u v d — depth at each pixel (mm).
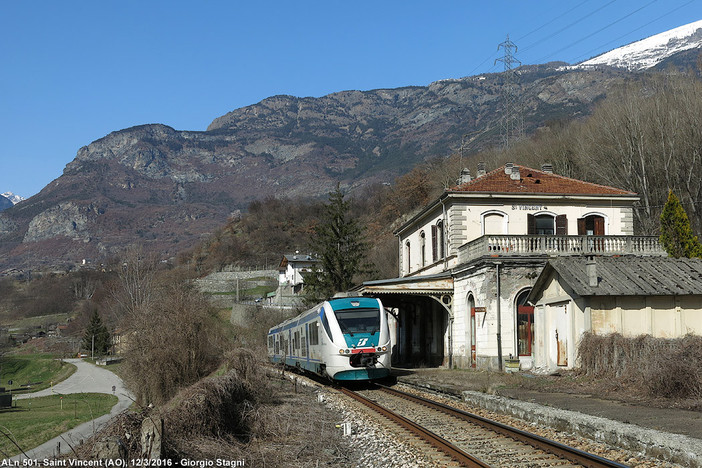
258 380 18984
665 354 16938
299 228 159875
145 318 29719
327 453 12141
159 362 29000
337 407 18328
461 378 25359
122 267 77125
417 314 41375
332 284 57375
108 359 89812
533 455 10484
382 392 21984
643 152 51500
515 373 25938
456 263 34156
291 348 33938
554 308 25062
